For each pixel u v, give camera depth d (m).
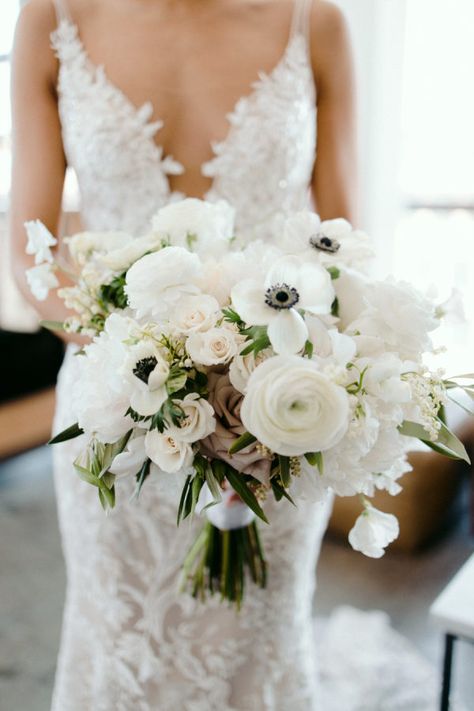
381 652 2.21
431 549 2.85
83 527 1.44
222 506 1.17
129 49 1.39
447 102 3.76
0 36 4.62
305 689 1.53
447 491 2.86
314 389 0.71
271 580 1.43
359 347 0.80
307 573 1.51
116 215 1.41
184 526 1.40
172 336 0.79
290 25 1.43
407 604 2.49
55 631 2.34
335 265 0.88
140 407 0.75
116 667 1.45
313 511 1.46
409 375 0.83
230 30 1.41
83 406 0.80
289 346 0.74
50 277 1.05
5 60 4.65
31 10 1.40
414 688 2.05
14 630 2.34
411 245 4.09
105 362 0.80
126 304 0.97
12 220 1.38
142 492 1.38
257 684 1.47
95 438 0.83
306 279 0.80
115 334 0.81
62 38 1.40
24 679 2.11
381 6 3.49
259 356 0.78
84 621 1.51
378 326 0.83
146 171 1.38
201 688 1.45
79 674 1.55
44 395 3.99
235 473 0.81
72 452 1.43
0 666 2.16
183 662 1.45
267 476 0.79
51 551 2.84
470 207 3.90
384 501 2.76
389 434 0.80
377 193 3.69
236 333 0.79
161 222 0.99
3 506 3.21
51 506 3.22
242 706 1.46
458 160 3.85
